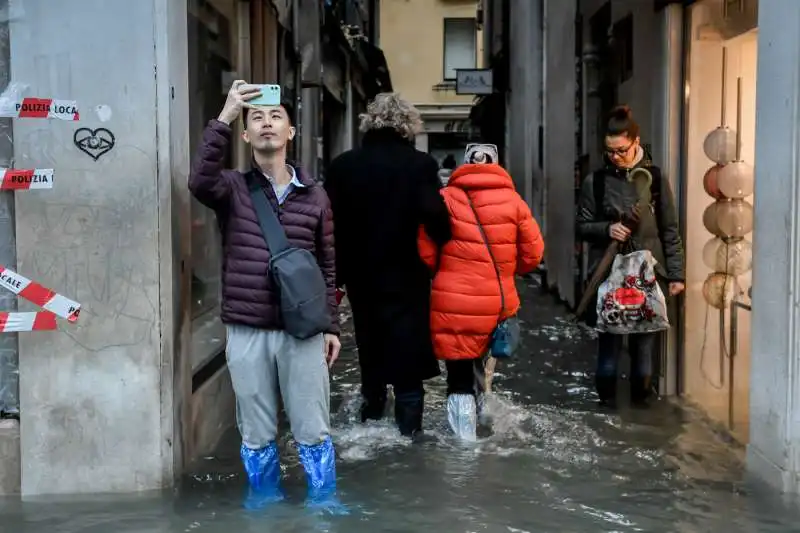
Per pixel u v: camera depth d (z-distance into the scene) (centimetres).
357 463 438
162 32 386
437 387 617
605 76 775
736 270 510
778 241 387
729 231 512
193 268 542
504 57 1834
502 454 452
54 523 359
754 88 495
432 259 474
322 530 349
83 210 387
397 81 3272
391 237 469
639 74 624
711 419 517
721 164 515
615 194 532
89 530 351
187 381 428
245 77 715
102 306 390
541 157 1277
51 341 390
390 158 469
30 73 380
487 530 351
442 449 462
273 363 378
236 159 683
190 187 362
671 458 446
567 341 784
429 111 3272
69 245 388
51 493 395
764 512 371
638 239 531
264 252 366
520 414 531
